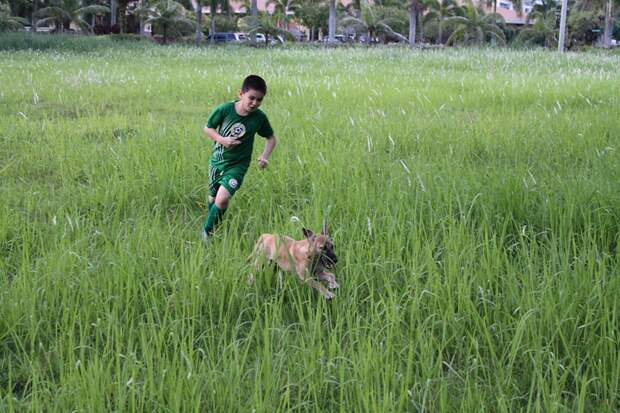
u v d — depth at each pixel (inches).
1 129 402.6
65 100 539.8
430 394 156.1
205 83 662.5
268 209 266.7
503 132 384.8
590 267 200.5
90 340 180.7
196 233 248.1
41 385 162.2
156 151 337.7
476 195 247.3
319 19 2411.4
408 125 403.2
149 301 193.8
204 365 160.9
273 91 609.3
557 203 260.8
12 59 1031.6
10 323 183.5
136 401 152.5
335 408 156.1
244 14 2485.2
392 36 2343.8
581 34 2468.0
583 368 171.8
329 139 370.9
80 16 1923.0
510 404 152.9
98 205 279.7
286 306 198.5
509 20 2965.1
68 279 197.9
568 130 384.5
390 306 186.5
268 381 155.3
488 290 195.2
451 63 1094.4
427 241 217.6
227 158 244.2
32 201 275.4
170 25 1861.5
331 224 247.3
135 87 636.7
